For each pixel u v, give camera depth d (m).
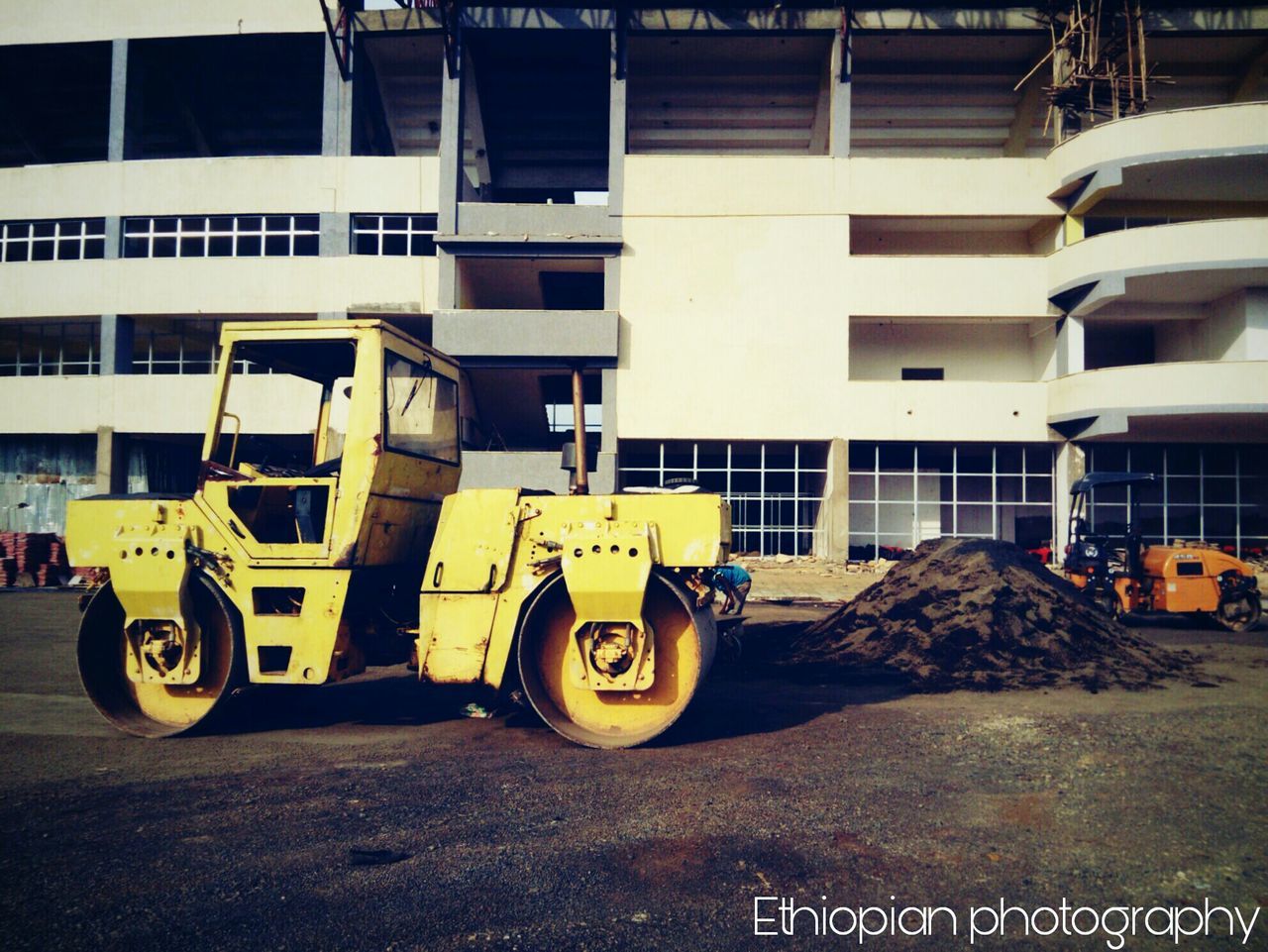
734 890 3.13
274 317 23.23
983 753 5.05
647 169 22.97
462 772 4.67
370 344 5.66
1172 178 21.48
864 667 8.17
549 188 28.36
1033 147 26.58
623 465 24.59
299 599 5.62
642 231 22.94
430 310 22.86
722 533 5.39
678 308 22.84
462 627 5.48
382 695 7.03
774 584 17.69
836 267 22.72
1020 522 24.27
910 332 24.67
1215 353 22.20
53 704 6.70
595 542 5.24
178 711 5.71
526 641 5.39
